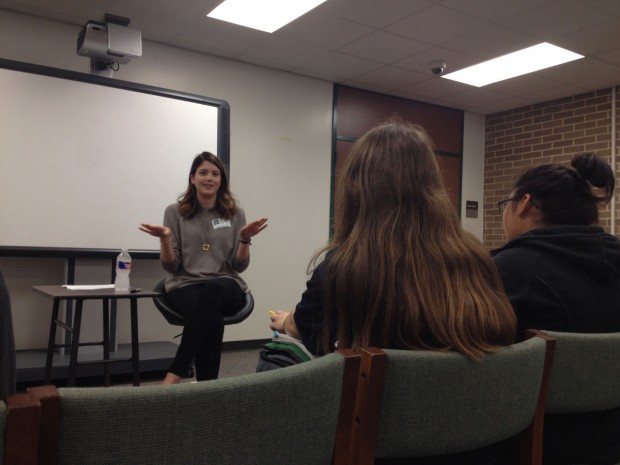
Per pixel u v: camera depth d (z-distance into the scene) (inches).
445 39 156.0
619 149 193.0
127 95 150.6
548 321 42.6
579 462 40.5
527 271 43.6
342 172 36.8
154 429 19.4
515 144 230.8
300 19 145.6
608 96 197.3
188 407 20.0
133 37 142.3
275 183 188.9
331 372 24.5
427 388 27.0
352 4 135.0
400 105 219.5
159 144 155.3
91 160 145.0
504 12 136.6
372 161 34.6
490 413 29.4
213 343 90.2
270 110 187.6
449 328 29.2
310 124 196.5
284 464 23.1
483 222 243.3
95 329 143.0
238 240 104.0
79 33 151.3
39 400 17.5
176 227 101.5
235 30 154.6
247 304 97.3
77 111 143.2
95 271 145.6
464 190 237.3
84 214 144.1
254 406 21.5
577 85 195.6
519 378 30.5
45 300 146.6
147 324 163.9
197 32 156.6
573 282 42.7
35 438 17.3
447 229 33.0
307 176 196.1
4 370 20.4
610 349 37.4
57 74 140.3
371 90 211.2
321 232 199.2
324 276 33.4
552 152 215.9
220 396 20.6
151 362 137.3
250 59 178.7
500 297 32.7
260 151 185.6
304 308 36.1
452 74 189.2
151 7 140.3
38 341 145.6
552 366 35.3
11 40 143.7
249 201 183.5
